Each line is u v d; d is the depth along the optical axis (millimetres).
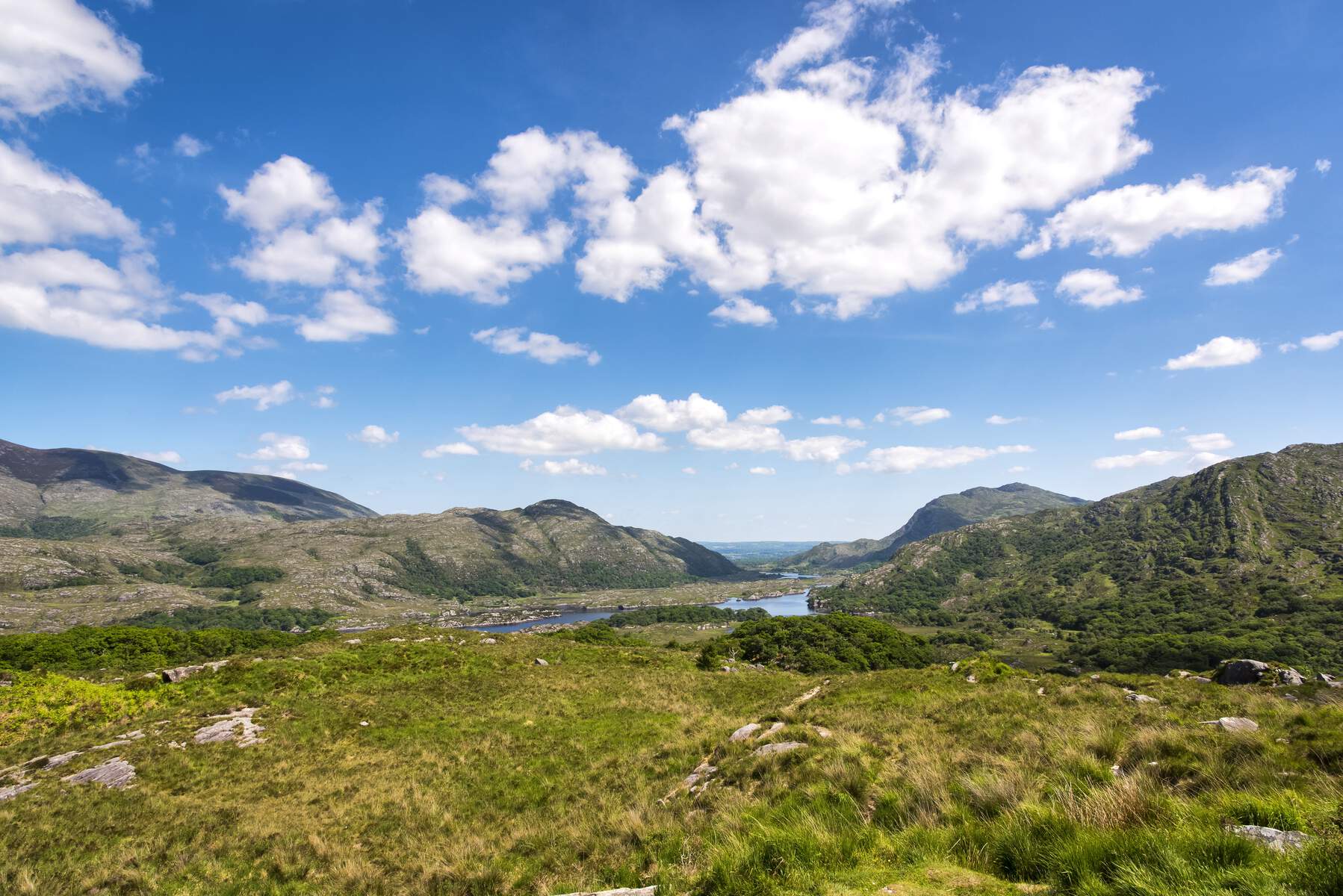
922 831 10203
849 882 8672
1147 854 7250
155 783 26609
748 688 46125
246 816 22750
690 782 18969
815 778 14734
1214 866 6797
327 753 31375
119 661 76375
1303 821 7883
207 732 33156
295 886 17062
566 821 18781
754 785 15844
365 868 17953
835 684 39344
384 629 73312
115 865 18344
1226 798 9062
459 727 36438
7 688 39344
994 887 7961
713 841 12055
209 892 16688
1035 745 15445
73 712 37281
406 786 25688
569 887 13188
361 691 44531
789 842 9938
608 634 109688
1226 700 21609
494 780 26188
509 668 57000
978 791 11352
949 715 22422
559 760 28391
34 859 19000
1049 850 8281
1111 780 11258
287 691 43469
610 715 38469
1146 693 25297
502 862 16281
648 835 14664
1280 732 13445
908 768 14062
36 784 26828
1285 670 30188
